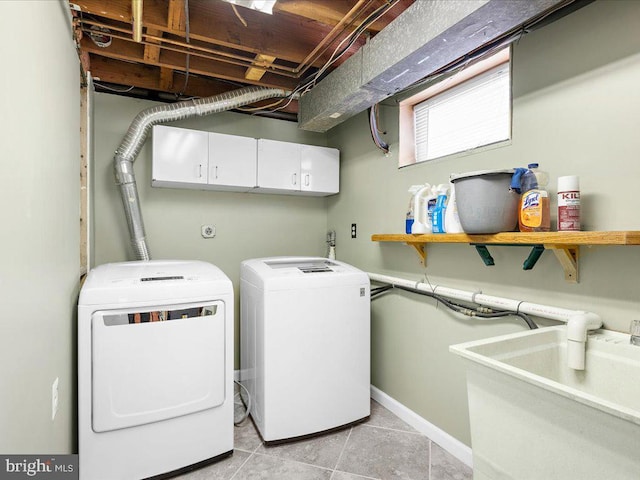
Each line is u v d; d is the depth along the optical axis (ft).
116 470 5.53
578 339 4.13
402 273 7.89
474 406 3.79
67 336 5.03
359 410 7.52
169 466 5.89
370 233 8.95
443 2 4.79
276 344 6.74
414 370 7.52
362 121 9.25
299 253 10.67
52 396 4.17
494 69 6.31
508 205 4.81
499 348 4.07
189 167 8.06
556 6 4.72
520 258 5.45
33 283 3.43
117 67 8.25
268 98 9.21
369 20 6.18
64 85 4.82
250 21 6.83
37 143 3.56
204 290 6.16
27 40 3.24
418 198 6.54
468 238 5.32
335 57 7.66
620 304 4.27
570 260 4.59
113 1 5.71
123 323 5.55
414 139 8.05
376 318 8.70
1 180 2.65
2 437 2.70
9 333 2.83
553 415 3.02
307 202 10.78
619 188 4.25
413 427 7.45
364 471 6.07
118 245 8.50
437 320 6.98
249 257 9.99
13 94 2.89
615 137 4.29
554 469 3.03
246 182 8.66
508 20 4.55
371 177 8.90
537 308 4.98
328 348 7.16
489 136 6.35
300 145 9.37
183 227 9.20
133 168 8.51
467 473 6.01
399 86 6.56
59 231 4.53
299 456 6.49
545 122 5.07
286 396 6.82
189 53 7.13
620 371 3.90
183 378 5.95
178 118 8.30
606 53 4.38
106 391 5.44
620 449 2.60
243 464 6.27
